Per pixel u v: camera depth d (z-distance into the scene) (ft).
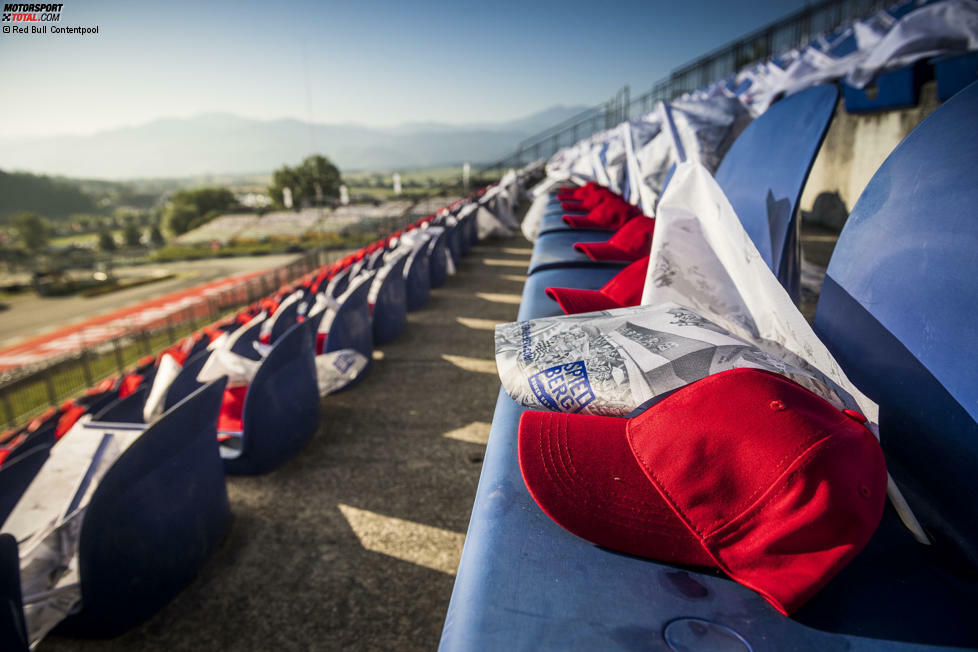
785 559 1.48
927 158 2.30
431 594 5.08
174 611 4.99
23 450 8.32
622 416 2.10
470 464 7.16
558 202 13.92
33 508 5.28
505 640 1.32
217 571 5.44
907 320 2.14
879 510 1.52
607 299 3.51
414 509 6.28
